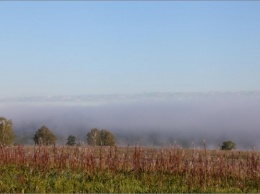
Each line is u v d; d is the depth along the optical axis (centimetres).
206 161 2138
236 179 2069
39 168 2247
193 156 2200
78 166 2272
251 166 2097
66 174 2102
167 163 2209
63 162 2319
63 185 1886
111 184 1906
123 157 2369
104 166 2242
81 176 2062
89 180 2009
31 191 1789
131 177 2094
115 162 2272
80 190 1825
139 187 1881
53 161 2369
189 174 2091
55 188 1841
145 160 2255
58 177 2009
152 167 2198
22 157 2364
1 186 1839
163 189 1880
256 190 1920
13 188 1819
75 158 2305
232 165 2164
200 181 1955
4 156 2402
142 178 2062
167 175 2125
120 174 2117
